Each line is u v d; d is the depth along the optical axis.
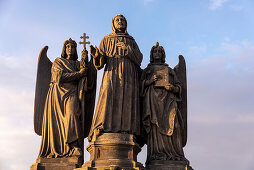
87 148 12.23
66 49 13.48
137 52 13.09
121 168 11.50
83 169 11.58
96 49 12.72
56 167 12.13
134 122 12.41
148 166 12.12
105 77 12.66
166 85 12.79
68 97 12.78
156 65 13.18
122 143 11.91
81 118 12.77
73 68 13.19
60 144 12.52
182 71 13.42
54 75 13.00
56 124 12.65
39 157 12.41
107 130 12.16
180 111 13.10
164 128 12.51
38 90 13.38
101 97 12.50
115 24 13.41
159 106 12.66
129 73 12.72
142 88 12.85
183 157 12.40
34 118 13.21
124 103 12.43
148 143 12.50
